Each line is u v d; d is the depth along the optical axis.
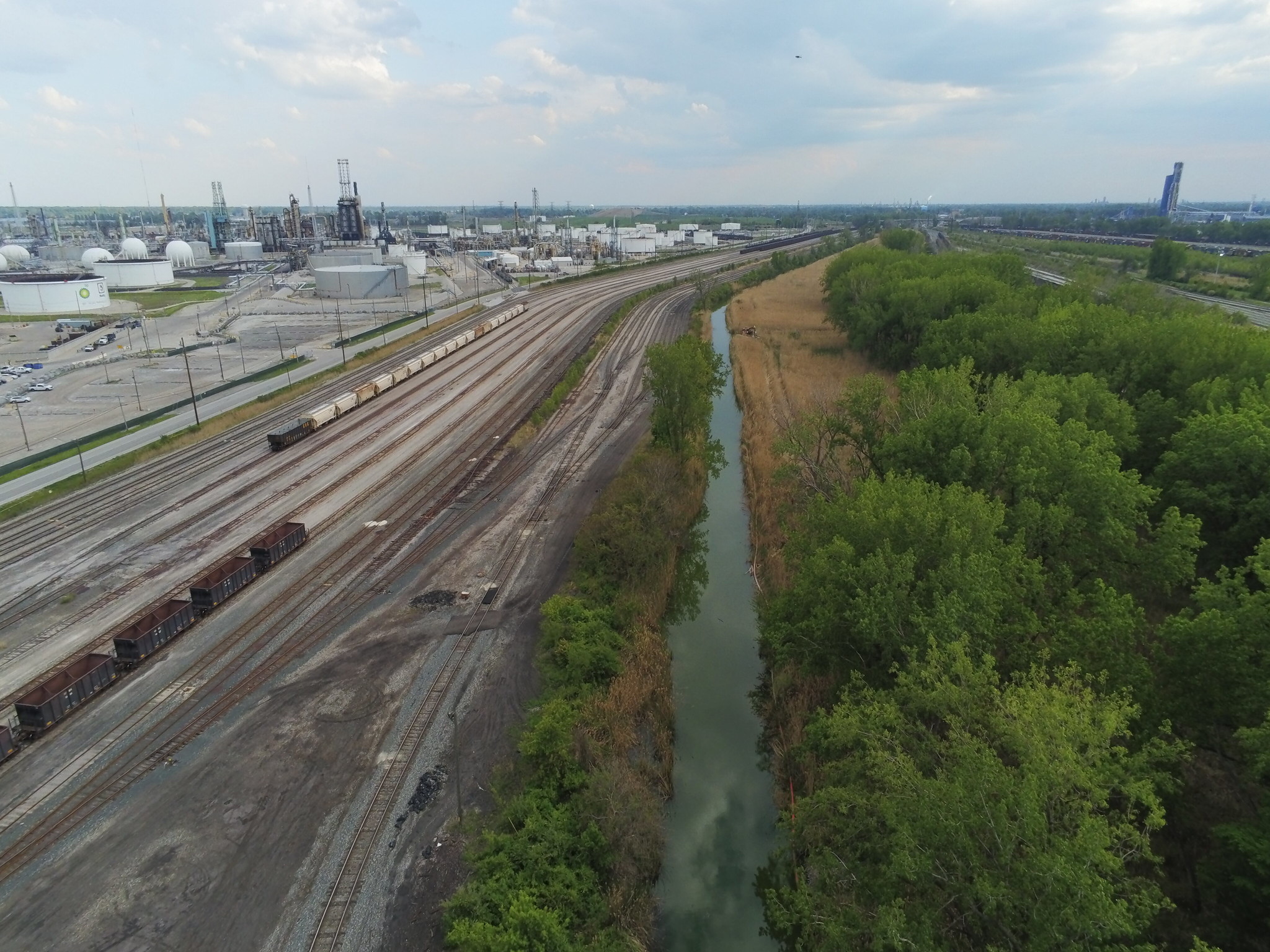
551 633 47.75
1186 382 64.50
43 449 87.88
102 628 51.38
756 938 33.06
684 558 66.06
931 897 24.78
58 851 33.91
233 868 33.09
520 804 35.06
